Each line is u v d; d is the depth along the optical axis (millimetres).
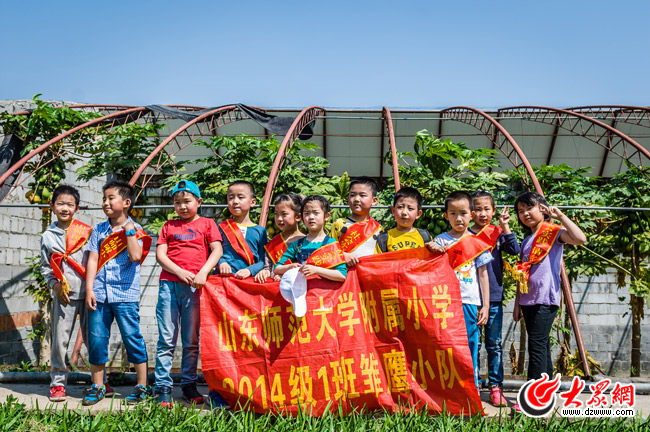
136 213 10734
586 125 13398
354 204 4836
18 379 5801
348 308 4312
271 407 4211
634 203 9469
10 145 9883
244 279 4504
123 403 4574
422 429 3801
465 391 4102
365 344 4254
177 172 10969
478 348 4832
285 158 9781
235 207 4812
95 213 13711
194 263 4645
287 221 4707
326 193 10094
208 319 4414
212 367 4309
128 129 10273
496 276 4855
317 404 4172
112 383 5746
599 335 13469
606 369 13398
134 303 4766
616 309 13523
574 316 6461
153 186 14117
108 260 4734
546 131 13719
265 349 4305
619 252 10133
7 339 11055
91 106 11242
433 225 8594
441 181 8852
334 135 13906
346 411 4176
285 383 4230
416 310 4234
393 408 4148
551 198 9727
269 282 4512
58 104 11562
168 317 4633
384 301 4324
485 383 5629
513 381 5578
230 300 4445
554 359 13367
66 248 4863
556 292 4691
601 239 9914
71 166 12750
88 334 4781
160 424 3967
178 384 5840
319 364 4223
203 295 4457
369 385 4164
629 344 13430
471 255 4523
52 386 4754
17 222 11477
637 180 9711
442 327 4184
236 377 4293
